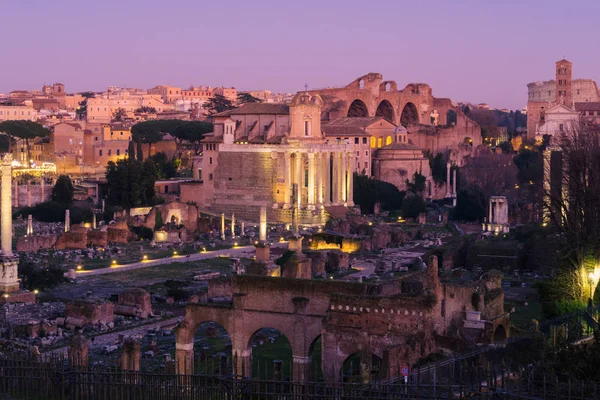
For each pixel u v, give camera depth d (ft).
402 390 219.82
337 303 275.80
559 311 350.02
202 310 303.89
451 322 276.00
